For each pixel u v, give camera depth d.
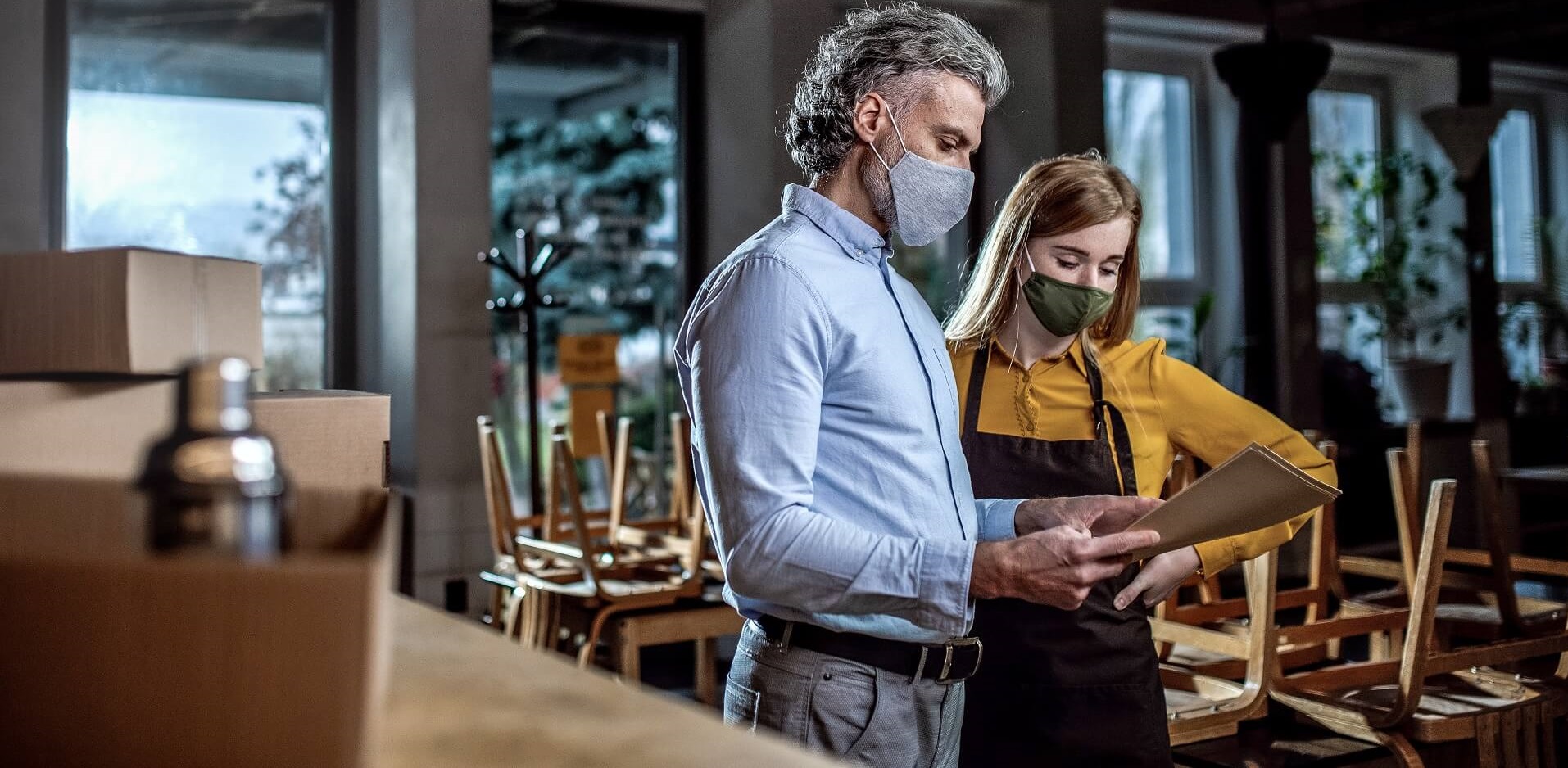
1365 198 6.91
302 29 4.89
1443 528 2.41
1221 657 3.01
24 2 4.07
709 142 5.27
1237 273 6.52
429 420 4.68
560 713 0.69
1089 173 2.05
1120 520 1.76
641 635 3.60
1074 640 1.96
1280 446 2.12
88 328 0.97
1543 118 7.77
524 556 4.18
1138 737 1.96
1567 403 7.27
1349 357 6.86
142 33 4.58
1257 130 6.31
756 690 1.65
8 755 0.54
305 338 4.95
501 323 5.12
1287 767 2.48
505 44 5.11
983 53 1.68
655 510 5.39
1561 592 5.35
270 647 0.52
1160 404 2.15
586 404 5.09
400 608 1.00
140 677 0.53
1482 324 6.97
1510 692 2.67
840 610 1.48
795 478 1.48
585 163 5.30
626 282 5.38
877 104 1.65
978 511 1.85
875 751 1.62
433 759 0.60
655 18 5.26
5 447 0.95
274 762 0.52
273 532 0.58
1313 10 6.39
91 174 4.51
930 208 1.66
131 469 0.97
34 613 0.53
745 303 1.52
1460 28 6.92
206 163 4.73
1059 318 2.04
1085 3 5.51
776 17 4.91
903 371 1.61
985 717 1.98
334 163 4.96
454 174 4.70
